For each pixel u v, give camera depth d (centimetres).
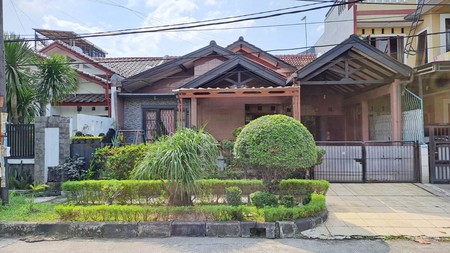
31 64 1010
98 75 1571
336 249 465
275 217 543
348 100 1491
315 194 669
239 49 1457
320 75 1216
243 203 645
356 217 620
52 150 916
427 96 1302
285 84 1154
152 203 654
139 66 1723
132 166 797
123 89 1384
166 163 567
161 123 1398
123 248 475
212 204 660
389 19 1393
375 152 973
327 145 1010
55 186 855
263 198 593
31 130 930
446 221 592
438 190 851
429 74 1002
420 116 972
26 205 673
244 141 596
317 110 1541
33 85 1055
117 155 818
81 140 962
